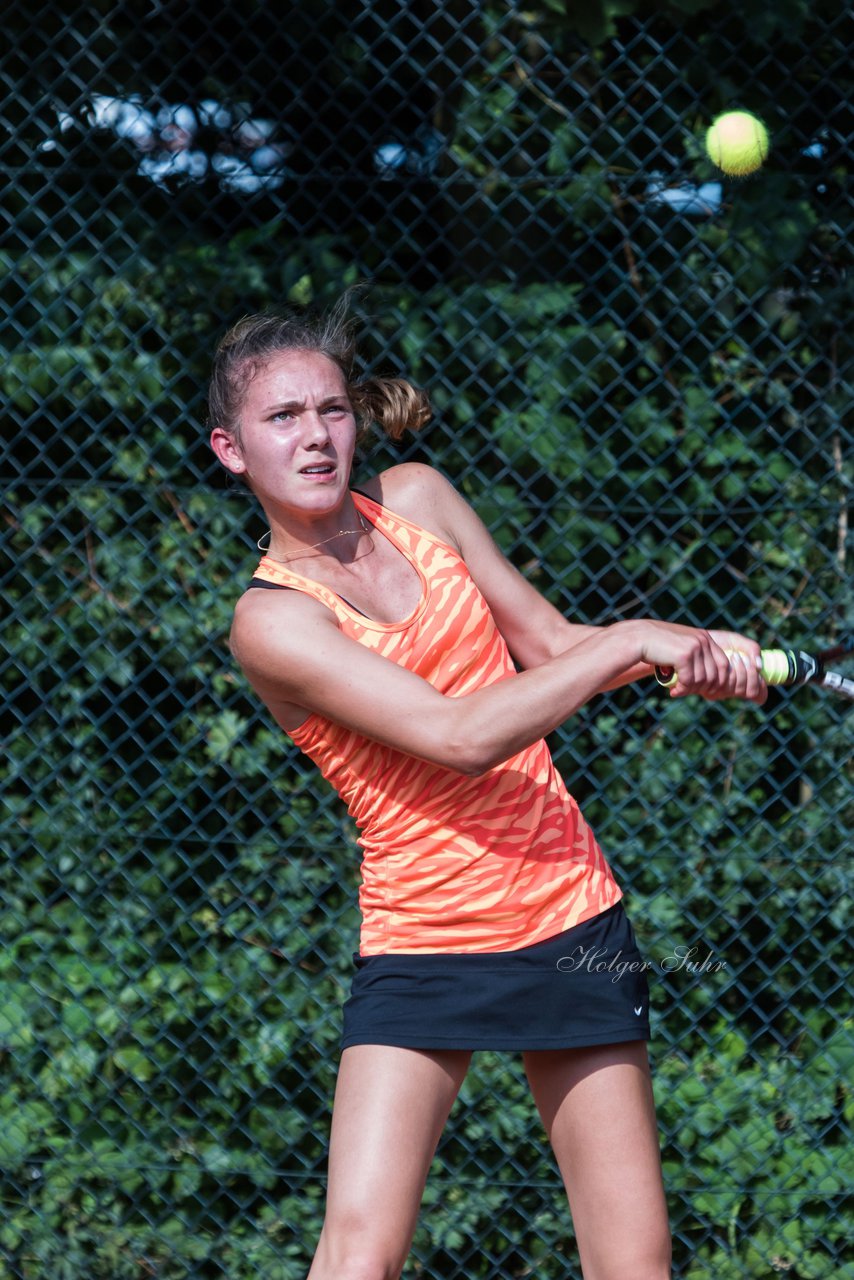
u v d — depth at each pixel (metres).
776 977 14.62
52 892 15.19
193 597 15.27
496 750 7.30
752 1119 13.95
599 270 15.57
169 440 15.18
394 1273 7.69
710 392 15.23
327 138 15.91
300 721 8.09
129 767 14.74
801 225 14.76
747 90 15.04
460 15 15.57
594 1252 8.02
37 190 15.37
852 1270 13.65
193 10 15.33
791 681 8.23
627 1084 8.01
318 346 8.16
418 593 8.10
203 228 15.83
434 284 16.06
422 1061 7.87
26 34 15.17
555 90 15.46
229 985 14.55
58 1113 14.12
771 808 15.22
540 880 7.92
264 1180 13.83
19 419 14.88
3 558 15.44
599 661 7.39
